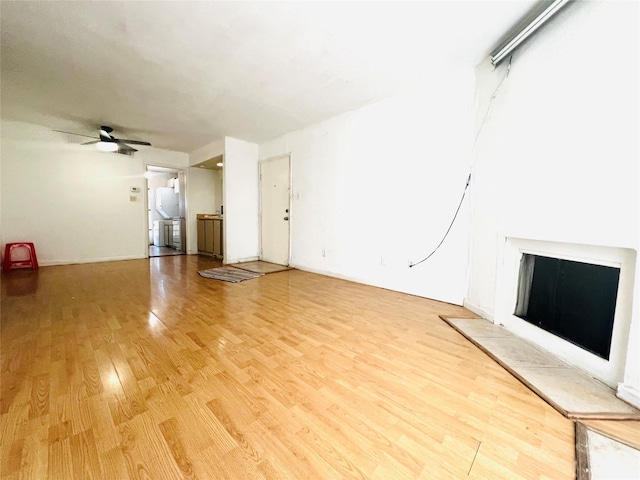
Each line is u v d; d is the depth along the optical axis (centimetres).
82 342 176
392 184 310
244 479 84
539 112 173
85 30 196
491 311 216
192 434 101
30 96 307
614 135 129
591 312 150
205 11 178
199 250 629
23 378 135
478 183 233
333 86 283
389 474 86
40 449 93
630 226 123
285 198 465
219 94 302
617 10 128
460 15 180
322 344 178
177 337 185
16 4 170
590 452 94
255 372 144
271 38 205
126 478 83
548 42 166
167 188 819
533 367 149
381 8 175
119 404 117
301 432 103
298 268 443
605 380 134
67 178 457
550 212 165
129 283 339
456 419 111
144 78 266
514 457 93
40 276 373
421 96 279
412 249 295
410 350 171
